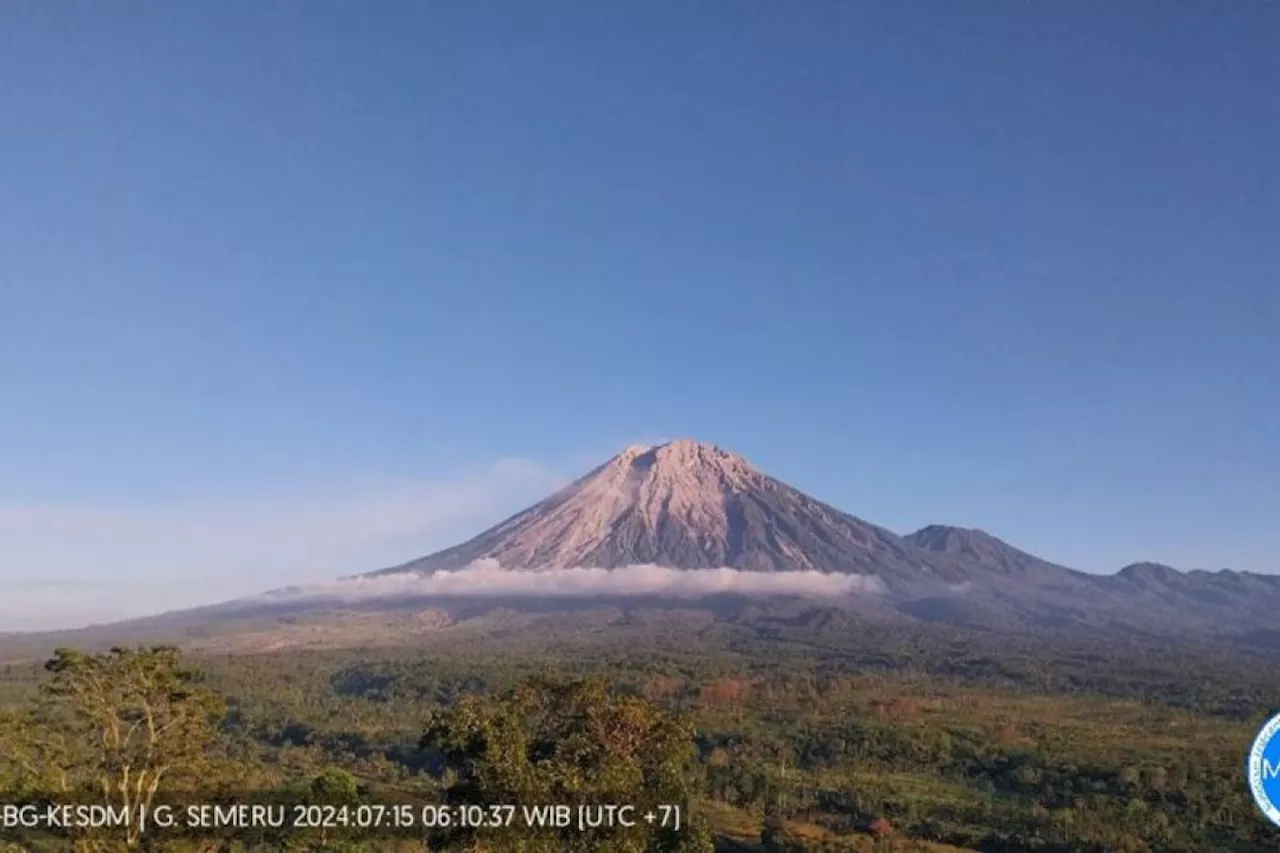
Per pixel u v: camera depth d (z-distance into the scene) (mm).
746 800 96625
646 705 34500
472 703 33000
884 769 110312
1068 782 98562
